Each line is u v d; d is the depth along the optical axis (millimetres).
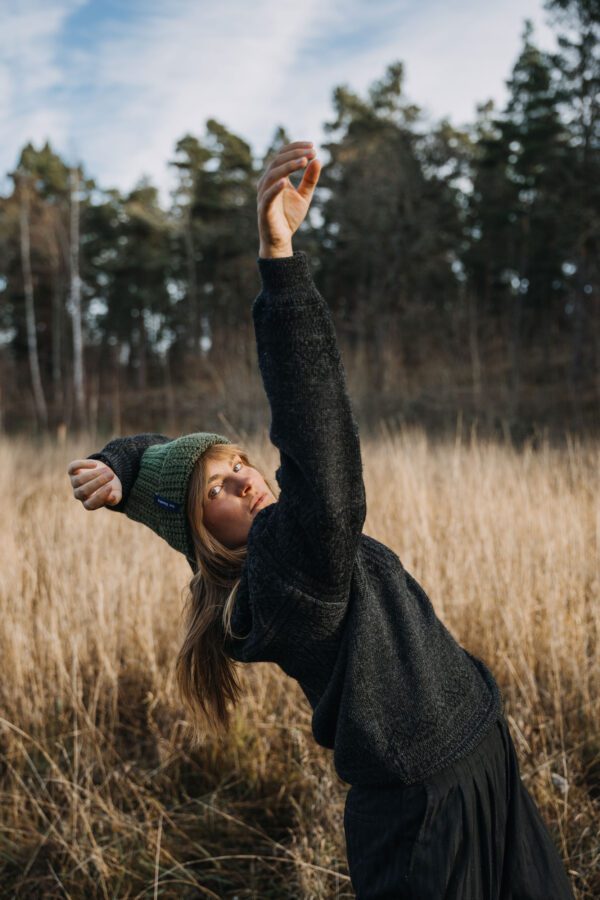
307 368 1111
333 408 1117
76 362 24250
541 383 19688
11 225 29109
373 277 26469
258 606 1173
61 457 9008
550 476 5066
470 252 27953
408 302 25062
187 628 1381
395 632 1226
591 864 2037
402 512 4137
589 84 18656
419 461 5402
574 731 2703
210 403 11805
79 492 1371
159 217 31984
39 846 2307
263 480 1391
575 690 2822
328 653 1195
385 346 19375
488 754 1243
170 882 2227
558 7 18234
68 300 34156
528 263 25484
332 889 2121
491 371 20609
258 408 9820
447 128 27531
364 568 1247
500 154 25141
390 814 1181
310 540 1114
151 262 31391
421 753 1171
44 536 4301
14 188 29469
